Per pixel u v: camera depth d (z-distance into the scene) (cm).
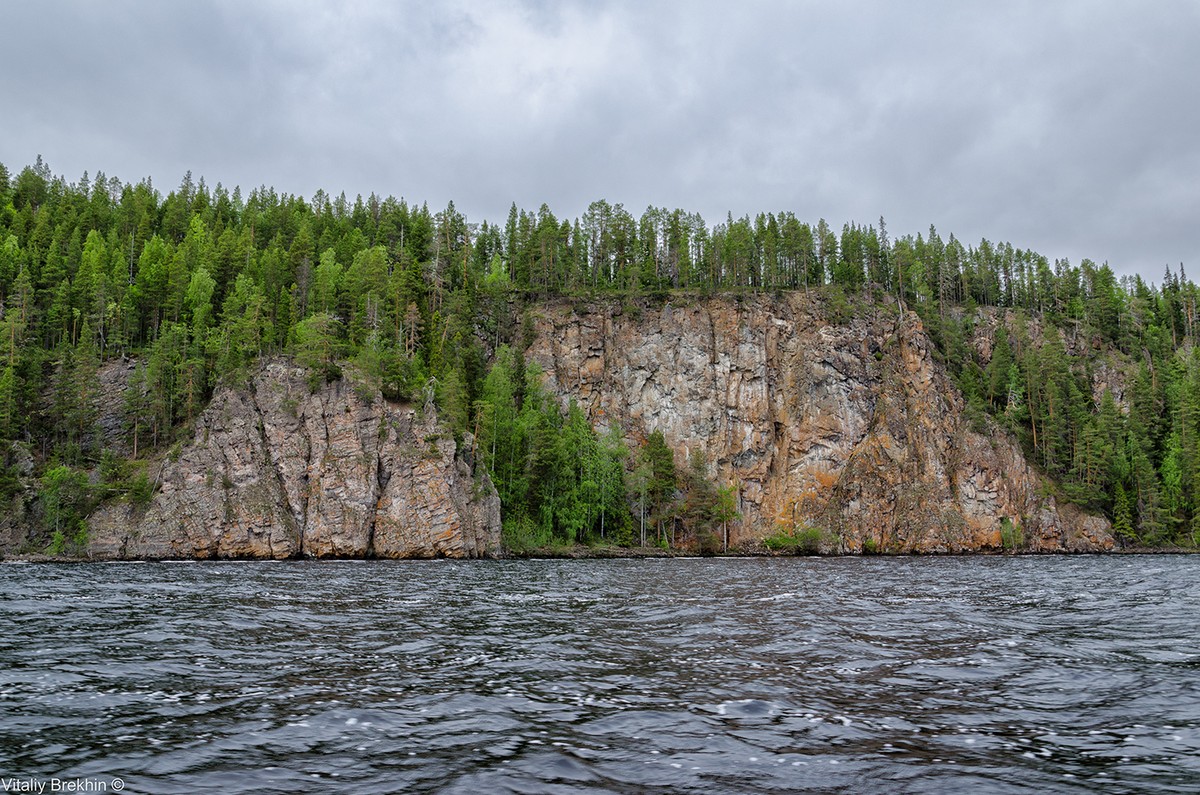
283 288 13412
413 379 11488
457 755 1473
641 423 14812
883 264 18462
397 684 2092
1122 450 14925
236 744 1529
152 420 11000
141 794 1247
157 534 9462
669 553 12444
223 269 14612
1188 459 14425
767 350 14975
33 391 11269
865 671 2281
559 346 15362
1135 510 14375
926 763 1439
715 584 5725
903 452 13862
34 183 18075
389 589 5091
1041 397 15412
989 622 3409
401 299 13575
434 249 16150
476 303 15462
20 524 9606
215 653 2538
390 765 1409
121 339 12594
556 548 11531
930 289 17475
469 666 2353
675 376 14962
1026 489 13762
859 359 14538
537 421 12544
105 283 13012
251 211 18688
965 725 1700
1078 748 1535
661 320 15362
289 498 9869
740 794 1277
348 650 2623
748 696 1966
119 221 16850
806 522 13662
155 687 2023
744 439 14488
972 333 17400
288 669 2281
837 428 14075
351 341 12088
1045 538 13412
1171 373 17188
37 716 1717
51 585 5269
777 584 5747
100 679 2116
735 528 13862
